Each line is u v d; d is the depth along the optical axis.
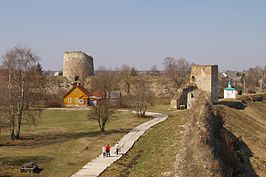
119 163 25.58
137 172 22.47
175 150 24.03
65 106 64.56
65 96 66.00
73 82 80.75
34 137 35.53
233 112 44.50
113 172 23.30
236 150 25.11
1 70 34.34
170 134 30.94
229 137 25.72
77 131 39.06
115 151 29.03
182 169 16.33
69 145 31.70
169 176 18.52
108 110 40.69
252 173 23.08
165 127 36.91
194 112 25.50
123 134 36.31
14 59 38.19
